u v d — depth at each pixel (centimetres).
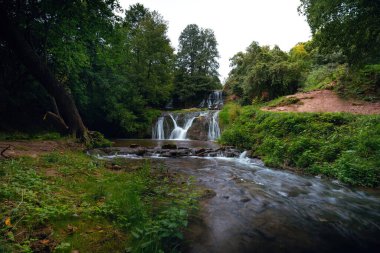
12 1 1148
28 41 1247
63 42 1402
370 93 1639
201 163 1040
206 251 335
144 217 386
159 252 290
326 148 922
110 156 1152
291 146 1024
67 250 275
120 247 303
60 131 1346
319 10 1355
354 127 1041
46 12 1202
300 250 356
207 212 475
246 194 609
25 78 1570
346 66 1920
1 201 338
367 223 459
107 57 1694
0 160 572
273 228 422
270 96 2383
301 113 1299
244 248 352
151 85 2864
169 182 671
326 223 454
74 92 1873
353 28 1338
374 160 789
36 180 456
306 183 746
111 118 2245
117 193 477
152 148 1388
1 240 248
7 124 1494
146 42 2792
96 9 1198
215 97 3938
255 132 1438
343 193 649
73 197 428
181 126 2573
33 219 312
